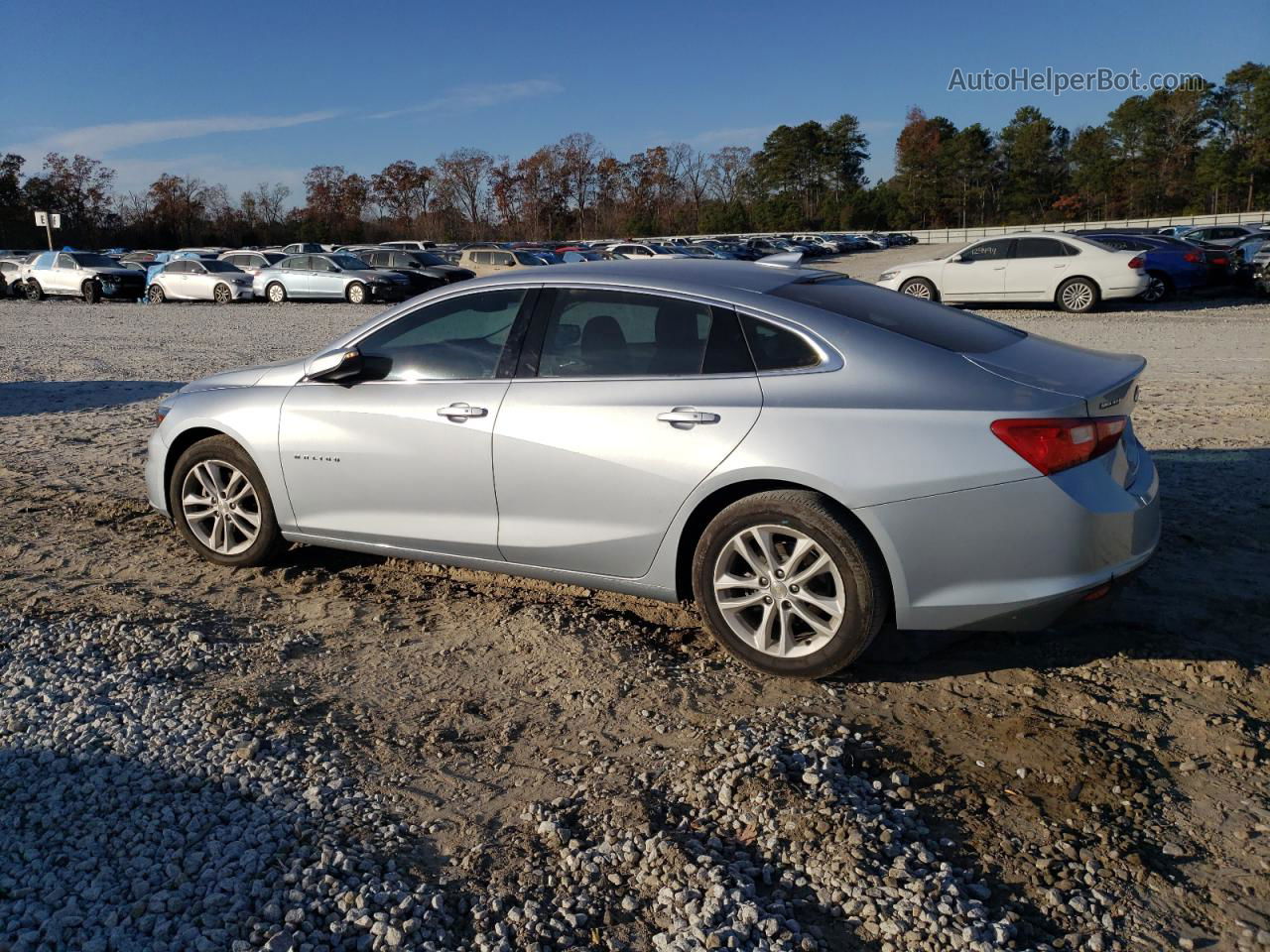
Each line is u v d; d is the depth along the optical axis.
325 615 4.33
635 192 101.50
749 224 100.50
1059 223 90.25
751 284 3.85
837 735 3.21
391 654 3.92
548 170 98.75
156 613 4.30
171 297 28.66
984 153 97.75
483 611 4.34
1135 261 18.62
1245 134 85.81
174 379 12.02
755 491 3.63
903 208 101.25
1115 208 92.31
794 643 3.59
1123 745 3.16
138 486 6.54
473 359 4.16
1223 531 5.10
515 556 4.09
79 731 3.23
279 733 3.24
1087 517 3.26
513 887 2.50
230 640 4.03
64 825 2.72
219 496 4.81
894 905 2.41
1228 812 2.81
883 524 3.33
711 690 3.58
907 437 3.32
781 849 2.63
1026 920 2.38
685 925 2.35
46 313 24.30
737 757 3.05
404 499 4.28
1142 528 3.46
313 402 4.46
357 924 2.35
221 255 34.41
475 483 4.07
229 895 2.44
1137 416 8.26
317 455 4.44
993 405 3.30
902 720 3.34
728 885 2.47
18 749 3.12
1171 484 6.01
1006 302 21.11
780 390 3.53
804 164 109.38
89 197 83.56
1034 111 97.75
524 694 3.58
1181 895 2.47
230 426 4.65
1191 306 20.05
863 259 57.31
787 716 3.36
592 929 2.35
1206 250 21.80
